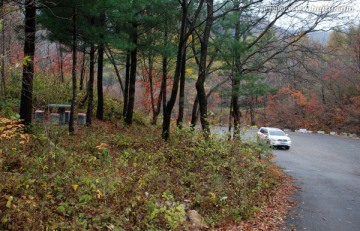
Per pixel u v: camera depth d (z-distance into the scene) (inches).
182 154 472.1
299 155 984.3
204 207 324.8
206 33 627.2
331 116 2009.1
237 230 292.2
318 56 754.8
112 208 255.6
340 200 434.9
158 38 768.9
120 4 487.2
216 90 761.0
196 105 863.1
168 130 583.5
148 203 271.6
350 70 1732.3
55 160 323.3
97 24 553.9
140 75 1421.0
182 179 383.2
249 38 834.2
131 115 846.5
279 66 799.7
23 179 250.5
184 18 561.0
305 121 2206.0
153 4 671.8
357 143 1381.6
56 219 214.4
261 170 516.1
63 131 514.3
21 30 537.6
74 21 488.4
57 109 644.7
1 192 226.5
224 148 508.1
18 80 652.7
